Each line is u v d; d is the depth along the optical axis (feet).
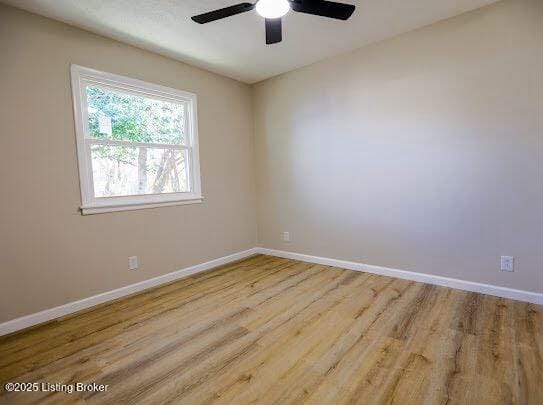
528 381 4.97
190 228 11.12
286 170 12.67
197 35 8.80
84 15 7.57
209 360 5.85
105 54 8.68
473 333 6.44
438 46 8.61
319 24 8.46
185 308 8.23
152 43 9.22
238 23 8.14
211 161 11.87
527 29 7.37
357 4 7.54
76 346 6.45
